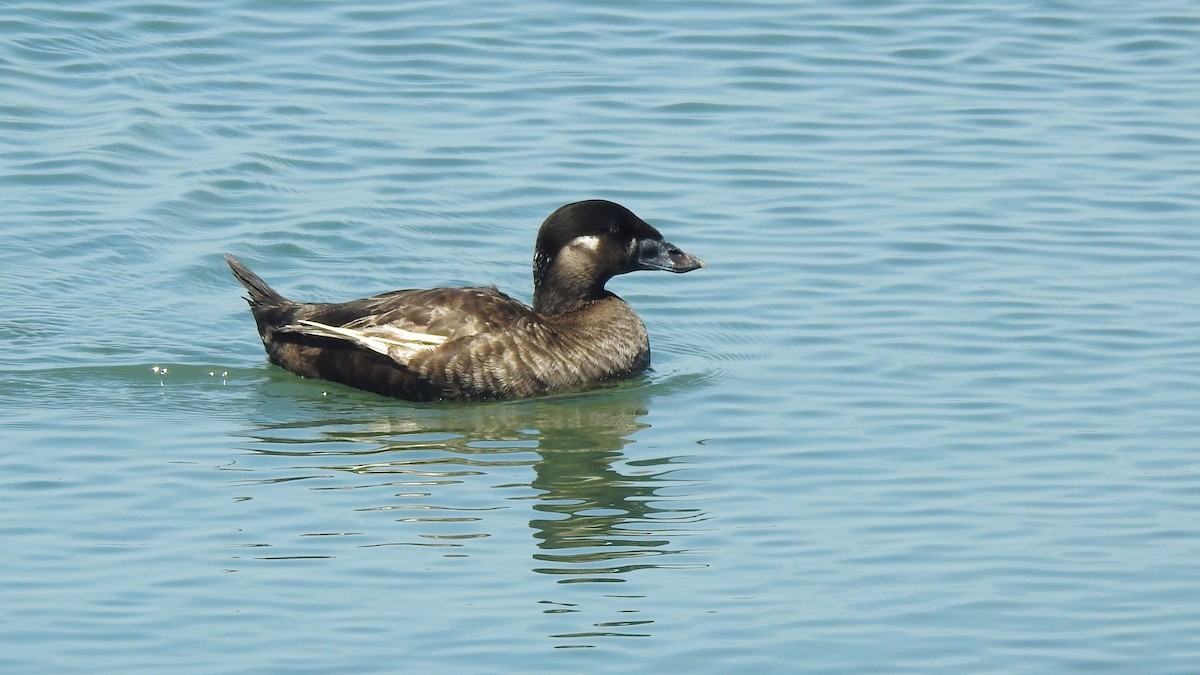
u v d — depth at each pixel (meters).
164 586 12.41
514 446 15.21
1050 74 24.48
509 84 23.70
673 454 15.09
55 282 18.41
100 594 12.27
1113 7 26.55
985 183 21.31
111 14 24.98
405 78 23.84
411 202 20.61
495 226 20.23
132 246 19.28
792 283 18.95
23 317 17.58
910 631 12.01
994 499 14.15
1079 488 14.34
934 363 17.05
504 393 16.41
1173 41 25.47
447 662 11.48
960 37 25.52
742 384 16.73
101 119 22.19
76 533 13.20
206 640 11.68
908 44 25.30
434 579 12.62
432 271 19.23
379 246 19.66
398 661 11.48
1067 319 17.94
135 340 17.34
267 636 11.76
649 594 12.51
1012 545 13.32
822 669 11.49
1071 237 19.97
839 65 24.59
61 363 16.67
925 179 21.44
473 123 22.64
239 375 16.77
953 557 13.12
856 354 17.33
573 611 12.20
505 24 25.52
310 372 16.69
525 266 19.44
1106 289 18.66
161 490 14.04
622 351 16.95
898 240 19.89
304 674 11.28
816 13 26.22
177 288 18.56
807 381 16.75
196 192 20.50
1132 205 20.75
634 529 13.55
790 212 20.59
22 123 21.97
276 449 14.98
